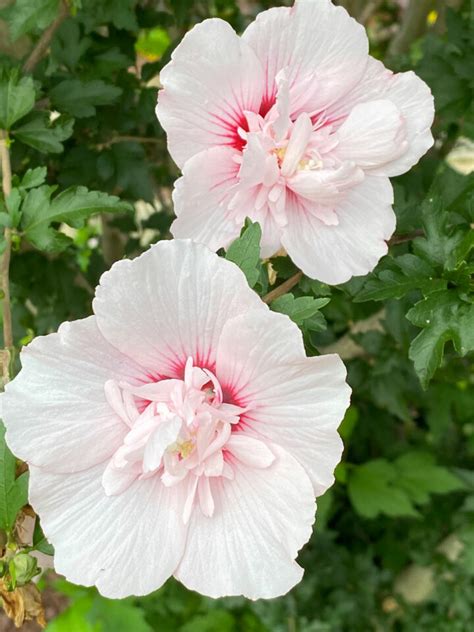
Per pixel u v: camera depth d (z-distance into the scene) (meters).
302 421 0.17
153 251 0.16
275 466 0.18
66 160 0.32
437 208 0.23
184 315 0.17
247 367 0.17
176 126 0.20
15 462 0.19
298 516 0.17
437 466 0.47
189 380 0.17
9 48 0.31
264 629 0.44
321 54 0.20
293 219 0.21
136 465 0.18
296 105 0.21
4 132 0.25
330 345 0.40
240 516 0.18
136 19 0.31
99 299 0.16
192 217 0.21
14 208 0.24
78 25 0.30
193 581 0.18
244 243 0.18
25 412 0.17
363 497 0.45
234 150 0.21
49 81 0.29
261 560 0.18
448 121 0.33
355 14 0.39
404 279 0.22
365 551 0.50
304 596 0.44
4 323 0.23
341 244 0.21
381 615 0.46
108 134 0.32
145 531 0.18
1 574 0.19
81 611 0.44
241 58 0.20
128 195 0.37
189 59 0.19
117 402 0.17
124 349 0.17
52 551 0.19
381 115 0.21
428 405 0.43
